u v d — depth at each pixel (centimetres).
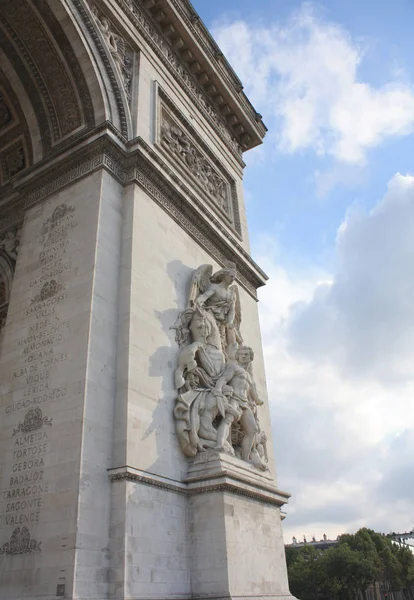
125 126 2342
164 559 1634
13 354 1920
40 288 2006
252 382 2355
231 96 3538
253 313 3081
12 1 2303
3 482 1658
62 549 1422
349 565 10756
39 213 2247
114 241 2041
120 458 1633
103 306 1850
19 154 2612
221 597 1639
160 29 3042
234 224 3281
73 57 2341
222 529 1744
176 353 2108
